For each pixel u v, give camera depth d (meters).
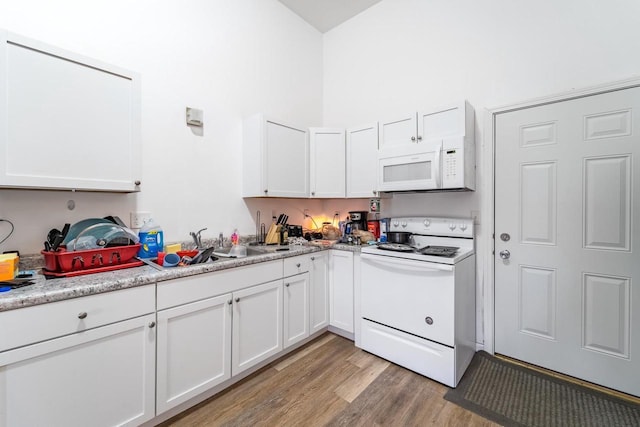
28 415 1.07
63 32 1.58
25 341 1.05
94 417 1.22
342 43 3.24
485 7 2.22
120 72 1.57
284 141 2.51
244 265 1.81
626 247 1.69
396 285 2.04
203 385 1.60
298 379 1.89
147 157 1.92
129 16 1.83
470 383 1.83
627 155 1.68
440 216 2.44
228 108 2.40
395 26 2.78
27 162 1.28
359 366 2.04
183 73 2.11
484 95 2.22
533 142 2.01
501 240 2.16
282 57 2.90
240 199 2.49
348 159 2.78
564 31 1.88
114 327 1.27
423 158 2.13
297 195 2.60
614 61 1.72
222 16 2.36
